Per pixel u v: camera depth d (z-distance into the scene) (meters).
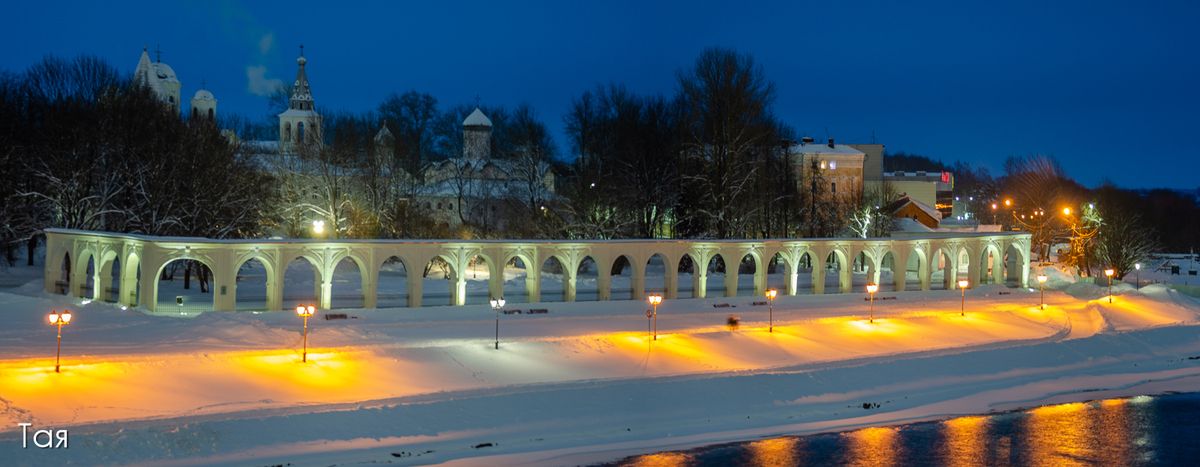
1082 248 115.56
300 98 156.62
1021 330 72.94
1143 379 62.19
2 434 36.19
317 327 57.50
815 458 43.62
